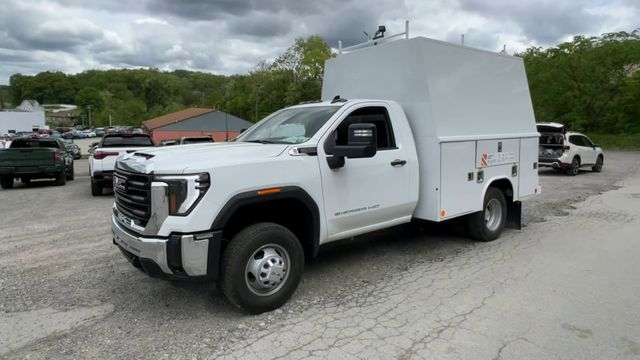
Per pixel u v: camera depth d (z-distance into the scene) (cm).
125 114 13725
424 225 741
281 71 8319
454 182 571
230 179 377
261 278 402
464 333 367
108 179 1167
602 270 525
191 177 361
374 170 495
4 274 520
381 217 516
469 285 478
